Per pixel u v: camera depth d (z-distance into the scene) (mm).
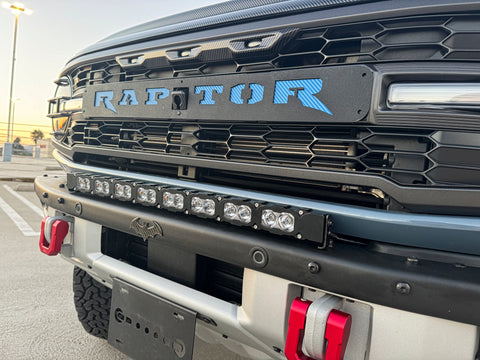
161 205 1585
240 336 1432
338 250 1202
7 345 2398
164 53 1705
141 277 1688
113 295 1784
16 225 5734
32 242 4805
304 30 1372
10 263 3932
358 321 1169
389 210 1203
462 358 1021
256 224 1312
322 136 1365
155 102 1725
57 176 2623
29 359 2260
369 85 1210
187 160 1647
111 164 2064
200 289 1650
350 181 1248
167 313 1565
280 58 1429
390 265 1103
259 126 1496
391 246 1186
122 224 1725
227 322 1411
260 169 1440
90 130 2113
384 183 1187
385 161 1248
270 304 1305
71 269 3875
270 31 1435
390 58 1235
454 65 1132
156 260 1744
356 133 1295
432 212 1146
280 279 1282
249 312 1357
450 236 1104
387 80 1192
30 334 2551
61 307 2984
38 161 26672
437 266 1099
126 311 1714
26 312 2861
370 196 1289
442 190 1118
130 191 1707
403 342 1085
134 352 1662
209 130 1638
